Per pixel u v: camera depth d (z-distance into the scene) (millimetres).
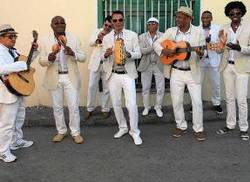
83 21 7738
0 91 5551
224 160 5844
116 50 6164
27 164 5703
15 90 5480
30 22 7652
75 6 7680
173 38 6414
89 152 6137
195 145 6422
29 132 7070
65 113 7555
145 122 7555
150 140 6660
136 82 8023
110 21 6867
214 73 7551
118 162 5770
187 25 6309
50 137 6809
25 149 6254
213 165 5672
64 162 5773
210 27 7367
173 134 6883
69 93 6320
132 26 7953
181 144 6465
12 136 5867
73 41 6297
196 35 6301
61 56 6180
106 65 6480
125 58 6160
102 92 7527
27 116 7426
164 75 6723
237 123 7406
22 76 5633
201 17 7496
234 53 6445
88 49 7801
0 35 5523
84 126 7430
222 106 8047
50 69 6238
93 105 7473
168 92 8094
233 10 6277
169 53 6285
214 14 8000
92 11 7730
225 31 6527
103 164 5703
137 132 6527
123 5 7848
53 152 6141
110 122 7504
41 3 7617
